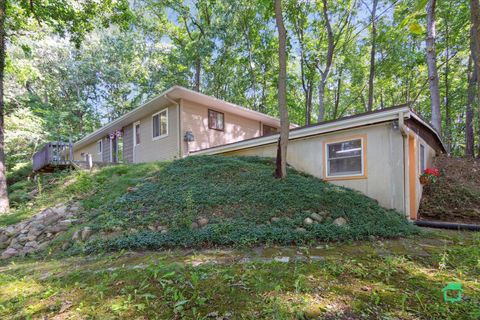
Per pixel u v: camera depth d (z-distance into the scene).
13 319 1.95
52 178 7.73
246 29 16.16
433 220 5.49
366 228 3.87
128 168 7.40
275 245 3.53
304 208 4.40
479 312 1.78
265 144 8.14
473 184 7.27
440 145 10.45
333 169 6.37
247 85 18.45
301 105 19.72
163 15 17.02
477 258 2.81
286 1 13.50
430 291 2.12
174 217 4.23
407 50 13.84
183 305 1.98
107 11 8.93
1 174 6.54
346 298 2.03
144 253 3.42
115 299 2.13
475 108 11.05
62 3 8.12
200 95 9.53
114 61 19.98
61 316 1.93
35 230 4.55
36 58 14.93
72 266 3.09
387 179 5.32
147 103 10.26
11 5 7.73
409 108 4.95
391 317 1.77
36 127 14.54
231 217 4.22
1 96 6.80
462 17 10.42
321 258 2.95
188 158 7.38
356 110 21.47
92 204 5.23
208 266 2.76
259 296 2.08
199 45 15.83
